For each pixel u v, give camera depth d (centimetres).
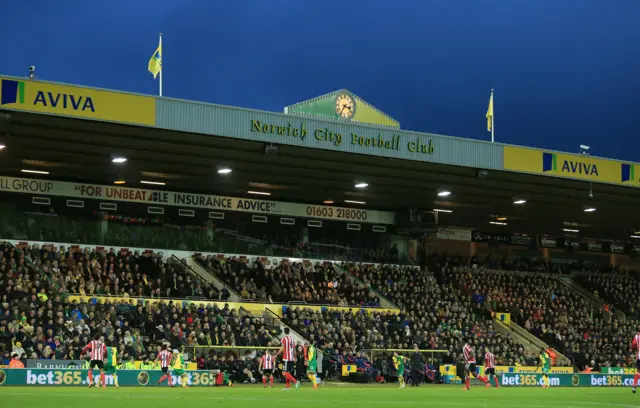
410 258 6962
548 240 8112
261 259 6175
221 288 5662
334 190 6062
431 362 5309
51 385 3703
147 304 4947
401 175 5503
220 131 4416
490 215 7169
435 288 6588
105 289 4997
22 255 4881
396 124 6012
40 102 3909
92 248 5512
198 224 6028
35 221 5434
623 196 6247
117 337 4400
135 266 5350
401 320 5784
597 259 8488
